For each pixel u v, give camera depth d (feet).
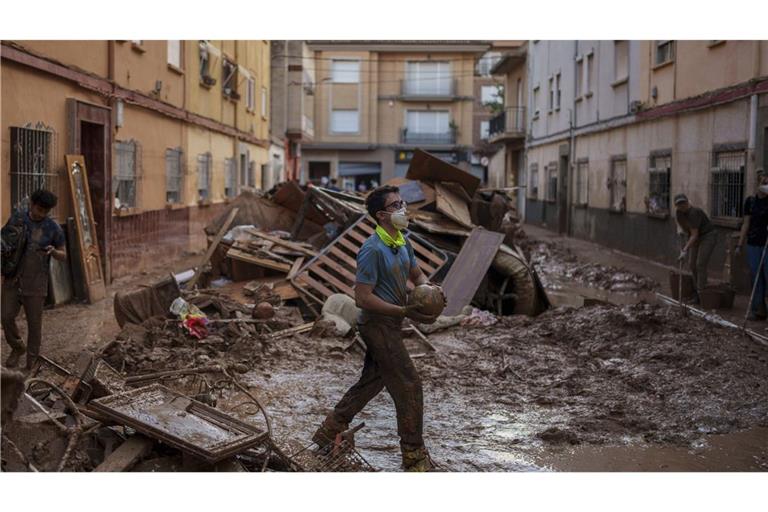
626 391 25.75
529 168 124.06
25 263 26.53
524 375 27.71
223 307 34.63
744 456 20.13
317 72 185.78
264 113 117.80
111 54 49.21
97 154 48.24
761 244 37.47
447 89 187.42
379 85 187.83
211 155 81.20
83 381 20.15
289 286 38.01
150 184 59.11
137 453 16.46
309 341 31.27
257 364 28.22
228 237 43.34
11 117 36.76
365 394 18.79
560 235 99.96
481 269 39.78
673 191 61.62
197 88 73.67
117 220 51.34
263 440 17.26
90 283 43.01
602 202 82.79
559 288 55.01
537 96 118.62
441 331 34.88
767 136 46.91
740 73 50.31
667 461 19.72
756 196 37.70
